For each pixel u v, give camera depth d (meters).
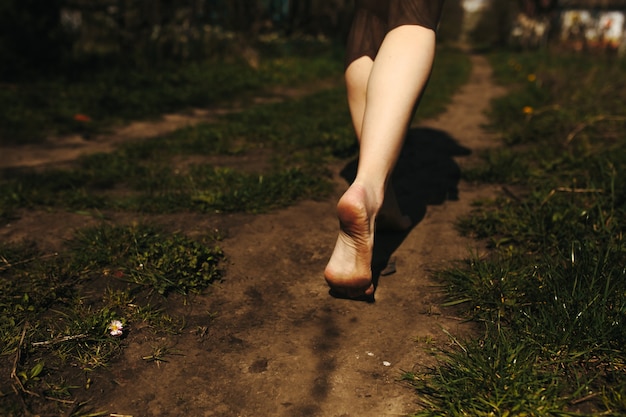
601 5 28.64
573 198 3.18
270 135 5.59
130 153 4.86
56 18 10.52
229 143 5.33
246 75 11.19
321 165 4.43
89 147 5.38
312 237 2.96
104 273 2.44
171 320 2.11
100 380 1.75
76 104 7.20
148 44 12.02
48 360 1.82
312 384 1.78
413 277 2.50
